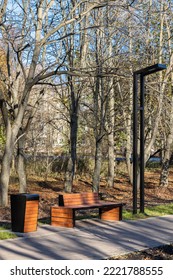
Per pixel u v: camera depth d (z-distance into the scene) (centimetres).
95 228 1110
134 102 1366
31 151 2703
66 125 2636
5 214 1270
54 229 1070
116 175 2966
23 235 980
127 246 895
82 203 1197
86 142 2777
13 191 1939
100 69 1571
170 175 3303
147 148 2131
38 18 1434
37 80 1388
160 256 813
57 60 1576
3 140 2312
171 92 2316
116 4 1461
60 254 802
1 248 846
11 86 1559
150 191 2250
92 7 1434
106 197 1873
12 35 1527
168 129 2495
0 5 1407
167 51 2244
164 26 2303
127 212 1391
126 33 1686
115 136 2784
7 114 1433
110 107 2150
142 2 1786
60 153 2856
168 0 2272
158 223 1217
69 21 1427
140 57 1917
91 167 2752
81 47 1811
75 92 1903
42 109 2336
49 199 1722
